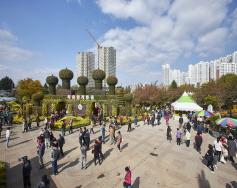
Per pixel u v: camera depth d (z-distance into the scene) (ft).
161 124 108.27
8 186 37.68
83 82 144.25
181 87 307.17
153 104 219.00
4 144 64.23
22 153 55.77
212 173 45.73
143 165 49.37
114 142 67.92
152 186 39.19
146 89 224.33
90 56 387.96
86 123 97.45
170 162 51.83
